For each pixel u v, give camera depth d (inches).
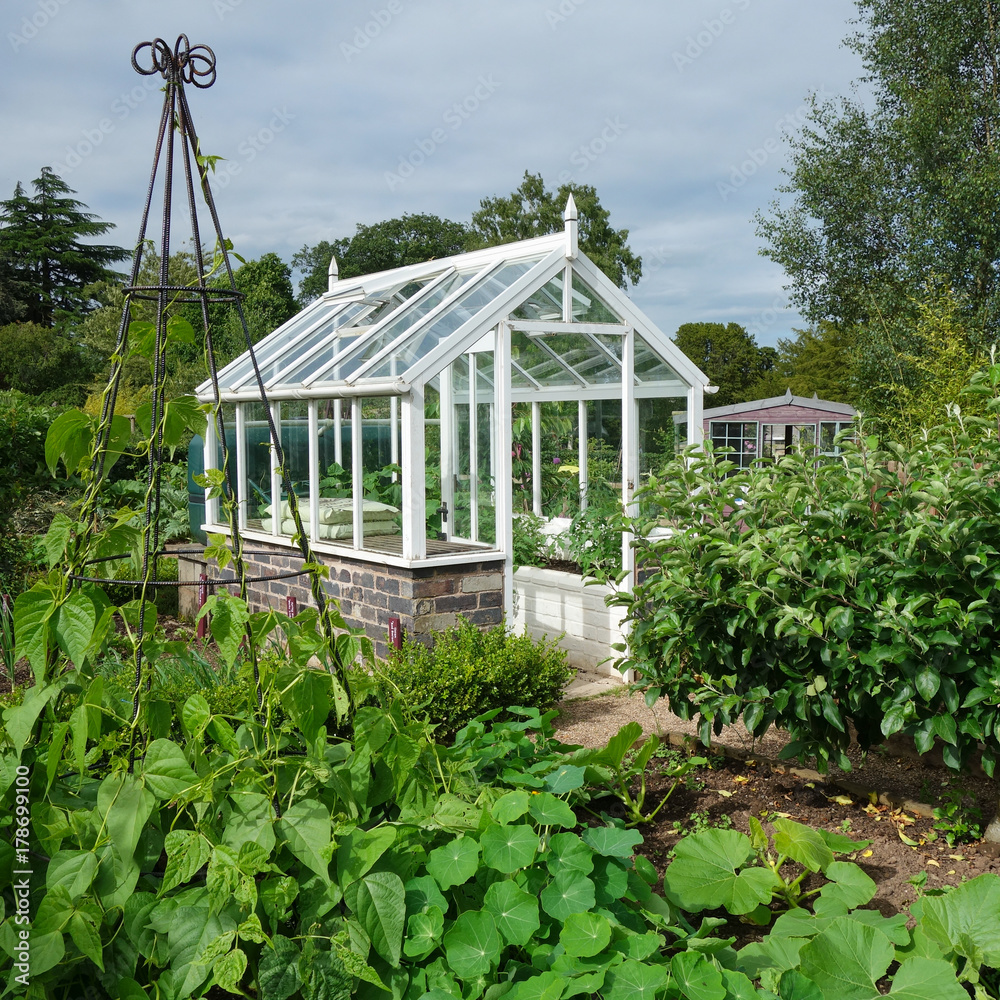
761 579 158.9
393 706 121.1
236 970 87.9
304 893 101.9
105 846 98.3
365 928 98.0
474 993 98.2
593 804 163.8
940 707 149.0
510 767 154.9
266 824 99.4
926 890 130.3
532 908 104.0
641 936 102.7
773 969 99.6
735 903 117.0
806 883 135.6
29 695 104.0
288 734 124.3
